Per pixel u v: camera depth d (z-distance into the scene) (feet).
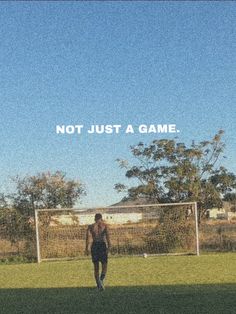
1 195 102.63
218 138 109.81
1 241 95.96
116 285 52.39
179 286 49.73
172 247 96.27
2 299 45.65
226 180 109.29
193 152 109.40
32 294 48.34
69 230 95.20
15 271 72.64
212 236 98.48
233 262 73.41
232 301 40.06
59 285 54.60
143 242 96.17
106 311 37.91
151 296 43.83
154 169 111.45
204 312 36.04
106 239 49.80
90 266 75.92
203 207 109.81
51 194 110.63
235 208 110.01
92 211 95.96
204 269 64.80
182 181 109.60
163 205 95.40
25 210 103.60
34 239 94.84
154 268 68.49
